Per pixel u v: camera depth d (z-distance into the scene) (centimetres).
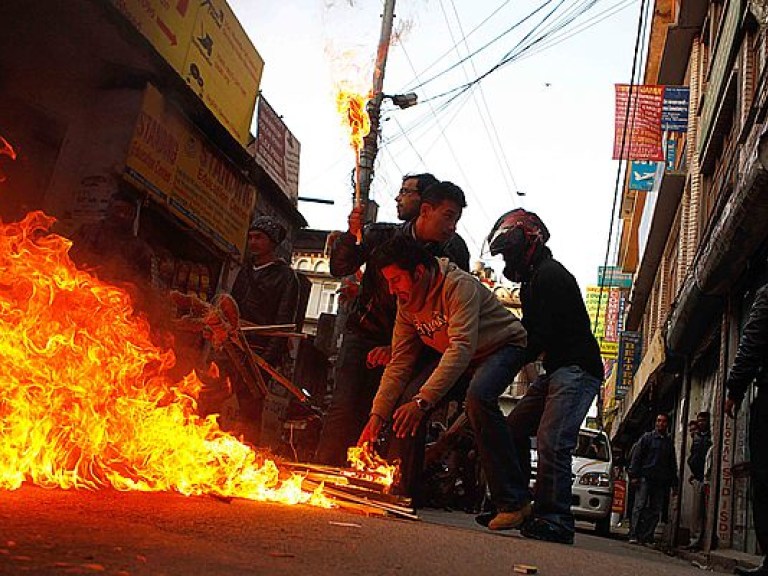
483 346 391
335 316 1254
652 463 1042
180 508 238
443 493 948
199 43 753
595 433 1385
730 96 963
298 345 1205
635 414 2223
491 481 391
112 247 471
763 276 746
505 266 448
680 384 1406
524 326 436
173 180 723
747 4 829
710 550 780
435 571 194
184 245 793
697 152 1266
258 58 895
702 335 1099
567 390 407
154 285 495
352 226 491
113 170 634
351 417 479
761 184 616
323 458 474
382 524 301
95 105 649
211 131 773
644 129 1484
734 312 858
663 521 1539
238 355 491
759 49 799
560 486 394
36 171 611
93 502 222
